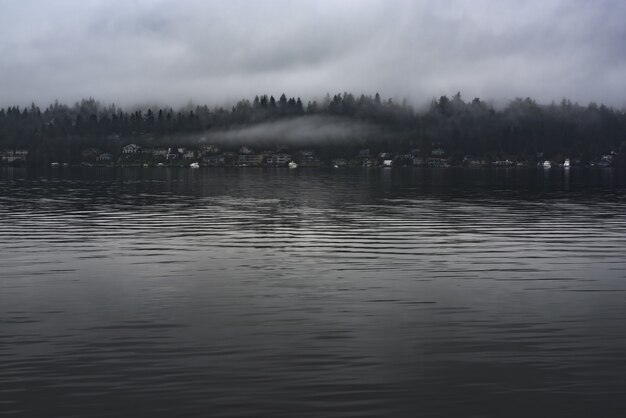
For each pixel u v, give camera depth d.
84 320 15.51
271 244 28.44
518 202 56.53
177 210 47.41
